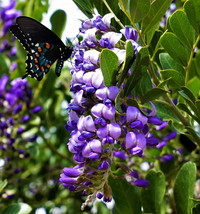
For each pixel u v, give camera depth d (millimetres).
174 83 326
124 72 266
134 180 281
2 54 581
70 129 287
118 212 373
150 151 457
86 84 271
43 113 553
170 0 276
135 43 277
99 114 264
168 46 320
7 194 523
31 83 549
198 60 364
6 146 538
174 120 354
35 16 532
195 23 301
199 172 468
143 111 277
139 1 276
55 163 564
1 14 590
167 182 449
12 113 551
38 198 540
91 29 296
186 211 317
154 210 333
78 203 518
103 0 325
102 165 260
